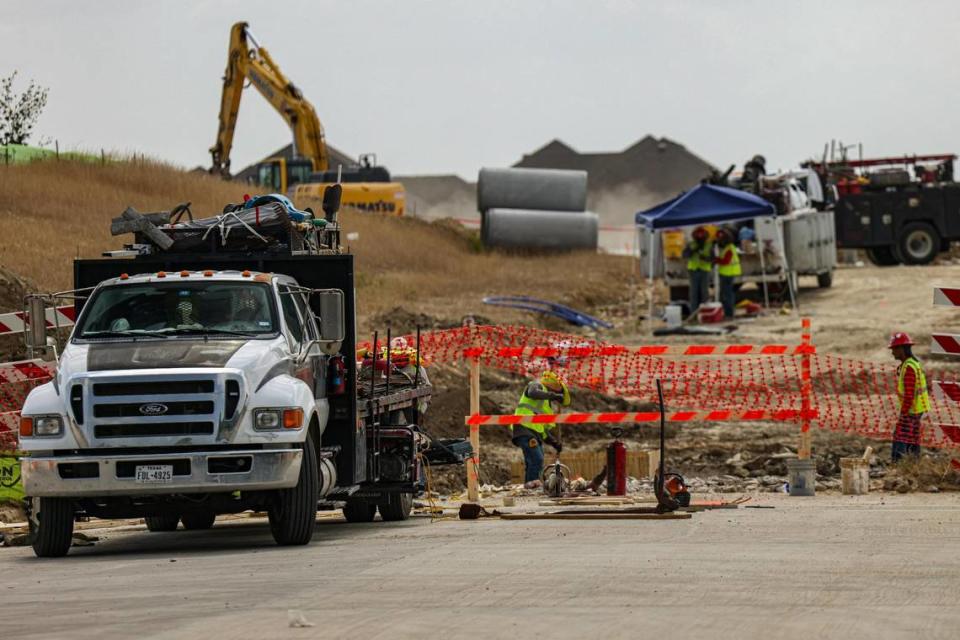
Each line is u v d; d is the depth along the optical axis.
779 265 118.31
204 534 44.75
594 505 46.66
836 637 22.25
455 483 59.78
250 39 194.00
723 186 124.88
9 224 107.56
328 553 35.22
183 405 35.62
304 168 197.75
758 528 38.81
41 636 23.42
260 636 22.78
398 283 130.38
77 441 35.50
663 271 124.06
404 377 48.53
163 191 147.50
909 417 53.97
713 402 74.62
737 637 22.30
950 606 25.19
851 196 147.50
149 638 22.91
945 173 150.88
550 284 144.62
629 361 82.62
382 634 22.70
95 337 38.50
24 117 156.50
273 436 35.94
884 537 36.00
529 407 56.03
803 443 50.22
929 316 108.25
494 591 27.41
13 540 42.16
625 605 25.53
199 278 39.69
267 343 37.97
